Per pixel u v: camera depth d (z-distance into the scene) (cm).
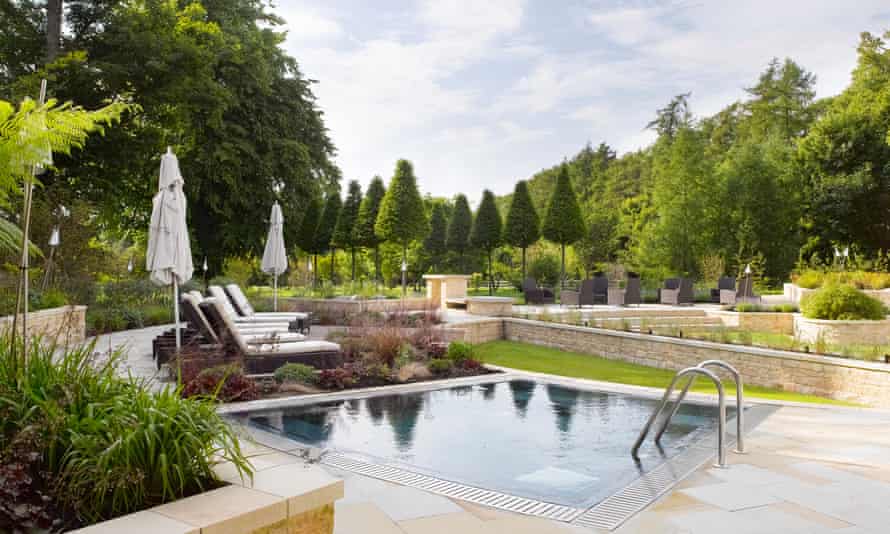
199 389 800
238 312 1485
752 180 3247
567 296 2138
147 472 304
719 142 4922
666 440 664
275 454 382
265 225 2688
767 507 459
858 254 3328
